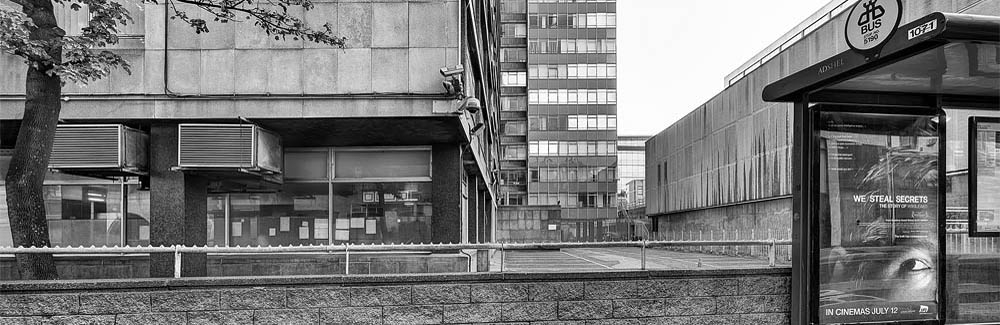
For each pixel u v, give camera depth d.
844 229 6.88
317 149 13.05
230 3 8.76
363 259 12.08
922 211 6.98
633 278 6.99
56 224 12.65
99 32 7.38
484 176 22.12
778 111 26.44
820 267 6.83
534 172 85.25
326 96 10.56
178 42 10.70
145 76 10.65
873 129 6.90
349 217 12.94
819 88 6.72
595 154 85.44
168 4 10.65
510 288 6.81
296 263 12.04
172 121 10.74
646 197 52.72
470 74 12.97
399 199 12.96
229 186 12.70
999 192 7.28
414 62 10.62
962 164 11.73
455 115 10.52
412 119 10.70
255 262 11.99
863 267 6.87
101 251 6.50
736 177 31.61
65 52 8.12
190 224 11.02
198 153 10.52
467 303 6.76
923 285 6.94
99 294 6.35
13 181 7.46
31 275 7.46
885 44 5.36
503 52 88.38
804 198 6.88
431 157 12.95
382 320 6.66
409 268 12.09
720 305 7.09
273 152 11.61
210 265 11.88
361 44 10.66
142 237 12.62
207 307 6.50
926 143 6.98
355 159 13.06
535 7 87.56
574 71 86.69
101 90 10.62
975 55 5.67
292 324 6.57
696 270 7.08
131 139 10.71
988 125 7.22
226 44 10.68
